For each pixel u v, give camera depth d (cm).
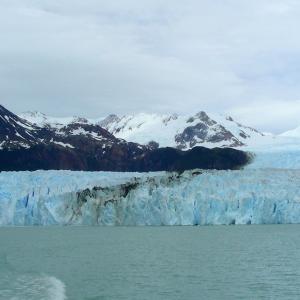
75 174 18525
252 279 6656
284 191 15425
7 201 16925
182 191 15538
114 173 19238
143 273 7381
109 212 16150
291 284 6247
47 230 17675
